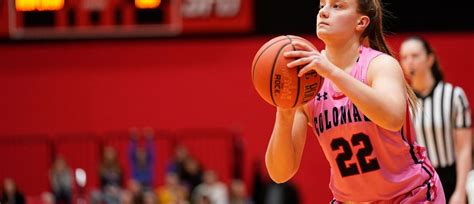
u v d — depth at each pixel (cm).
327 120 486
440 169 820
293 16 1719
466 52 1753
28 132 1789
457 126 815
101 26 1730
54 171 1558
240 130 1777
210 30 1734
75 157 1784
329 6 474
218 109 1786
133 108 1791
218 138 1781
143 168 1686
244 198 1511
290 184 1440
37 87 1791
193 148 1778
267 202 1433
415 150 491
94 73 1789
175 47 1780
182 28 1731
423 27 1745
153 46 1780
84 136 1788
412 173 484
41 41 1744
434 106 815
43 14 1727
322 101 488
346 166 488
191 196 1529
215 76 1784
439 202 491
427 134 819
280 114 481
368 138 473
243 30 1739
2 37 1725
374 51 475
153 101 1792
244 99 1778
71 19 1727
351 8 472
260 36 1736
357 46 480
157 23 1733
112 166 1573
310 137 1723
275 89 452
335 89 482
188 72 1786
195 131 1783
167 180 1587
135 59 1784
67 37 1739
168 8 1730
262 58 455
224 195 1527
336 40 473
